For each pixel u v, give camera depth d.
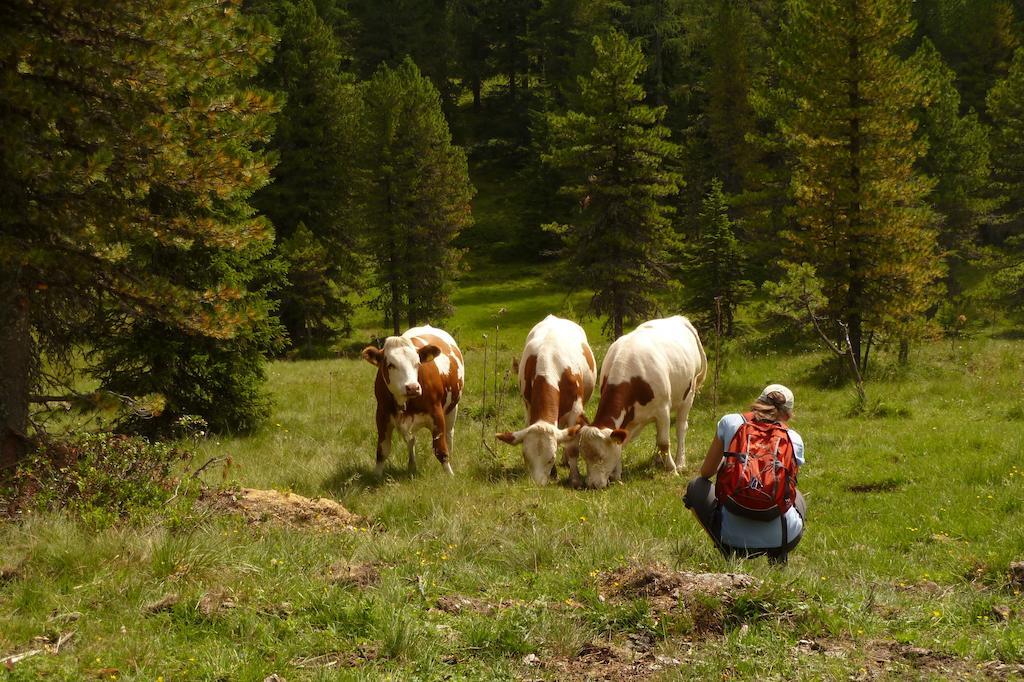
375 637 4.93
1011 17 61.47
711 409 17.44
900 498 9.88
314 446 13.98
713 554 6.31
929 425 14.23
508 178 77.69
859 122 23.36
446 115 83.94
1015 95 45.69
